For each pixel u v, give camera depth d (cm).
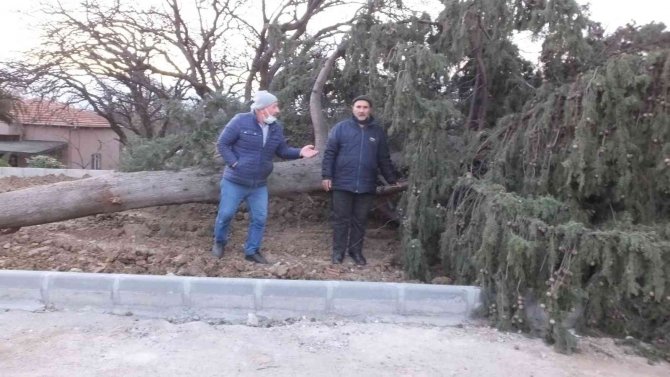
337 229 577
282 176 644
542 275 441
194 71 1162
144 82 1192
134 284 467
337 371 369
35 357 376
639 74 465
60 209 593
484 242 457
